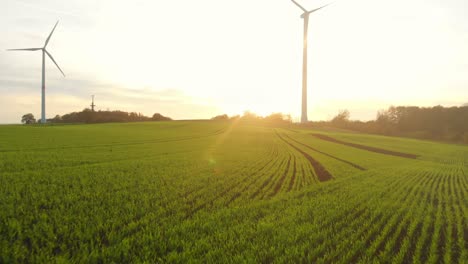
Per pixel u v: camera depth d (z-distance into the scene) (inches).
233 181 666.2
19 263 242.7
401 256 290.5
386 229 366.9
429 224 410.3
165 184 604.7
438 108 5044.3
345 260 277.3
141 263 249.4
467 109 4702.3
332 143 2593.5
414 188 682.2
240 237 315.9
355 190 633.0
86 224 336.5
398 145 2751.0
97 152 1121.4
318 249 293.4
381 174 916.0
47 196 453.4
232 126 4293.8
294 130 4202.8
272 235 333.4
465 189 730.8
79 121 5629.9
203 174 741.9
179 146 1614.2
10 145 1182.3
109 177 638.5
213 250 285.6
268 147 1909.4
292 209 450.6
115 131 2600.9
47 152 1029.8
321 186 671.8
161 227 340.2
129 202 443.8
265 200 510.3
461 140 3959.2
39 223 326.3
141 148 1391.5
